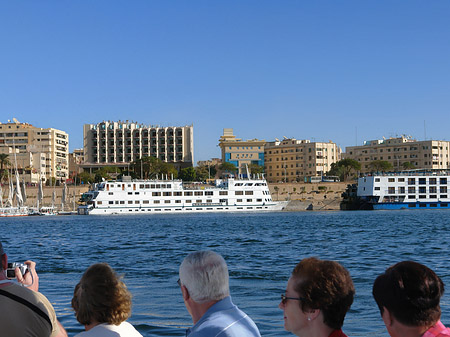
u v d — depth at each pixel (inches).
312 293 229.1
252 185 6136.8
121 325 266.2
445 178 6614.2
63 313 745.0
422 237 2449.6
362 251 1804.9
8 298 255.1
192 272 255.1
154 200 5802.2
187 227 3592.5
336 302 228.4
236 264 1428.4
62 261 1587.1
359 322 681.6
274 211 6697.8
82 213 6210.6
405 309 209.8
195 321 262.2
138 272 1273.4
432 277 213.5
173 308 794.8
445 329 214.5
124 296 264.7
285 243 2198.6
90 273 264.7
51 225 4229.8
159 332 642.8
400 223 3804.1
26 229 3703.3
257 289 979.9
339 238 2447.1
